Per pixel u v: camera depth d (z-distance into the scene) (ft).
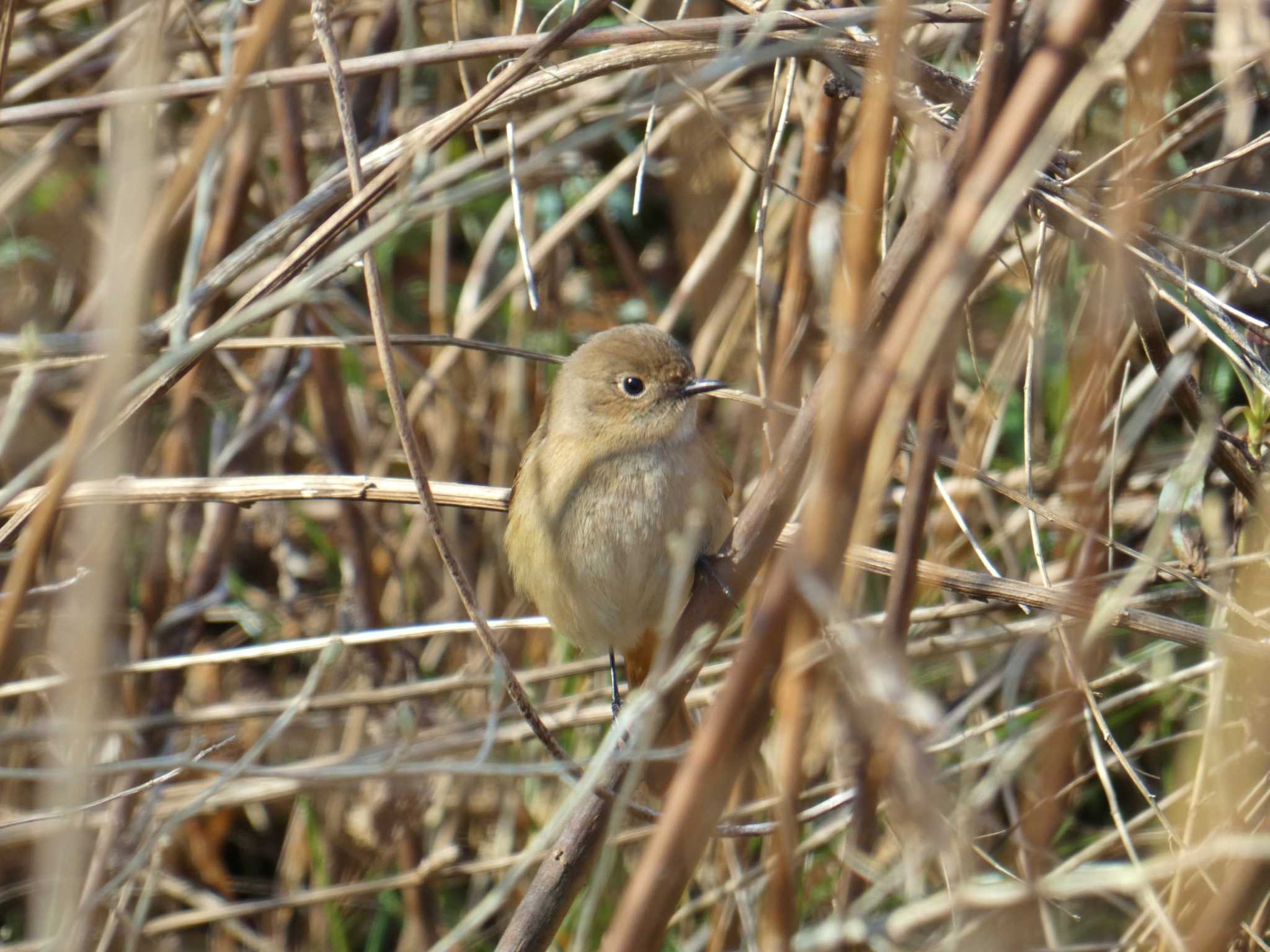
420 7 37.81
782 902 15.43
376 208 32.09
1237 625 26.68
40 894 19.85
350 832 37.19
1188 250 24.36
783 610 13.69
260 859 39.34
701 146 37.04
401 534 41.09
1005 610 33.06
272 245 25.25
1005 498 34.58
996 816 28.22
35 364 24.80
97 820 35.14
